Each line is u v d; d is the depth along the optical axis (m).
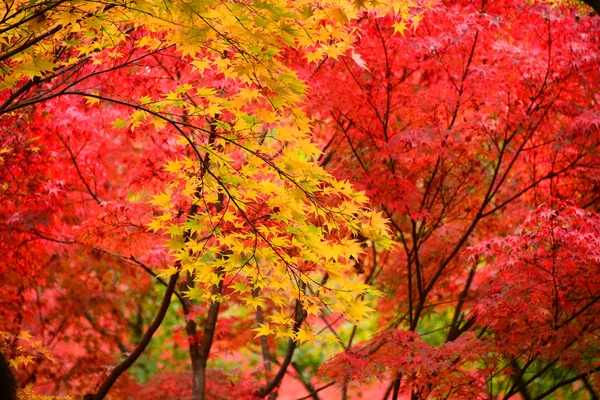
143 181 9.80
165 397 11.70
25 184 9.99
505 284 9.12
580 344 8.77
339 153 10.73
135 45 7.62
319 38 6.05
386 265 13.04
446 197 11.21
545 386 14.73
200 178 6.18
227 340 12.05
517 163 10.98
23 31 5.82
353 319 6.20
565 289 8.86
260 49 5.49
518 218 11.23
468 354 8.73
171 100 6.19
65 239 11.02
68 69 6.68
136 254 10.49
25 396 7.86
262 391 11.95
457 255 11.60
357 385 16.03
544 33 9.74
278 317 6.34
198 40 5.57
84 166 10.67
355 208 6.18
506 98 9.99
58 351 14.12
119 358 13.43
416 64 9.80
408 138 9.38
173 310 16.69
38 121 9.88
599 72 9.56
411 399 9.70
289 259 6.20
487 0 9.84
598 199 10.21
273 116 5.99
